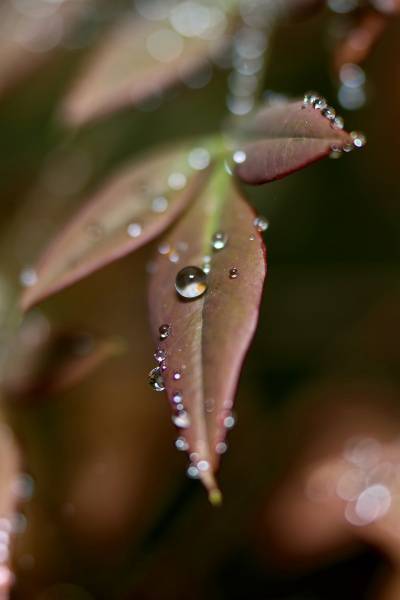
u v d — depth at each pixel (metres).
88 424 0.29
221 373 0.20
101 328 0.30
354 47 0.23
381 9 0.23
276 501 0.26
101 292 0.31
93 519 0.27
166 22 0.25
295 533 0.26
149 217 0.22
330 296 0.33
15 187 0.32
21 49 0.27
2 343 0.24
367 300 0.33
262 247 0.20
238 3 0.25
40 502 0.27
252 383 0.31
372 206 0.33
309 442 0.27
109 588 0.27
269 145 0.21
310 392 0.29
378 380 0.29
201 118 0.33
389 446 0.26
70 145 0.33
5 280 0.28
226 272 0.20
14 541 0.22
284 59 0.31
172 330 0.20
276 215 0.34
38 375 0.24
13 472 0.23
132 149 0.33
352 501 0.26
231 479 0.27
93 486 0.28
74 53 0.29
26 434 0.28
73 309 0.31
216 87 0.32
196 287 0.20
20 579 0.26
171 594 0.27
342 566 0.27
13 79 0.27
